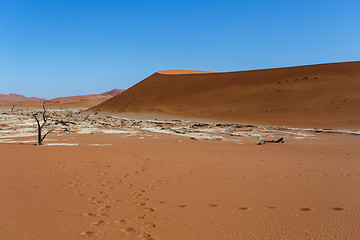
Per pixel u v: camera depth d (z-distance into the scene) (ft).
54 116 156.04
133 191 20.38
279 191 20.15
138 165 31.12
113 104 227.40
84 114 209.05
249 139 63.05
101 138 64.49
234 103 154.81
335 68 172.24
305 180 23.54
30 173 26.45
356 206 16.56
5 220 14.56
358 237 12.46
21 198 18.45
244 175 25.79
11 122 107.24
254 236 12.67
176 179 24.25
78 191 20.29
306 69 181.27
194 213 15.67
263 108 137.69
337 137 67.92
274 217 14.97
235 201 17.87
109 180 23.81
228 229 13.46
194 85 204.13
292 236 12.65
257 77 188.96
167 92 207.72
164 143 54.85
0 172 26.66
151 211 16.03
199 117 143.54
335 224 13.92
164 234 12.91
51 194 19.45
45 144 51.80
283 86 161.68
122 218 14.90
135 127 97.09
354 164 31.42
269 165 31.09
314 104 128.16
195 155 38.96
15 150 42.55
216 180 23.82
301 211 15.85
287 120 116.06
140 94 220.64
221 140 60.85
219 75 211.82
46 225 13.93
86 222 14.33
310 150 44.21
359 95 127.75
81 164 31.50
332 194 19.16
